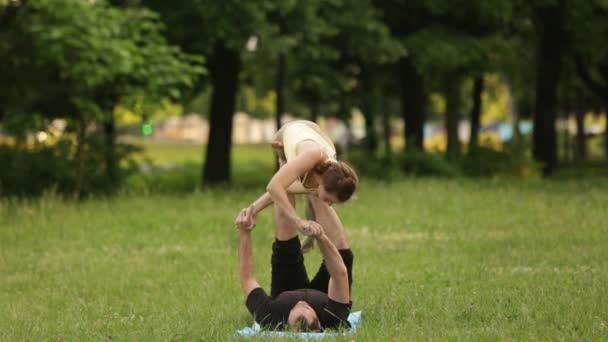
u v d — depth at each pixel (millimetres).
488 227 31266
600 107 106562
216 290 20703
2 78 43562
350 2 51125
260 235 29719
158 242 28797
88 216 33406
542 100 65375
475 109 70688
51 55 40125
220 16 44969
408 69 61625
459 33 57812
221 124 55969
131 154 45156
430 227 31516
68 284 22297
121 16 42094
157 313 18141
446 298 18484
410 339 14383
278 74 58906
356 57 60250
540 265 23266
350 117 65938
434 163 53938
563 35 64500
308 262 24594
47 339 15703
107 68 39969
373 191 41906
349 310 15461
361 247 27312
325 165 14516
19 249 27859
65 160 42938
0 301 20453
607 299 17641
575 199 38656
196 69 43375
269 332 14828
